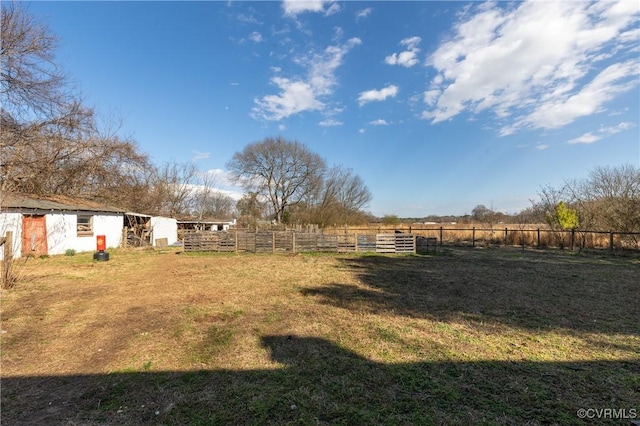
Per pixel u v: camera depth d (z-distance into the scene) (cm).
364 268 1199
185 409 289
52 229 1559
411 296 739
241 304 663
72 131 2153
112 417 277
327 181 4491
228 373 359
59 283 873
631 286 843
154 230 2433
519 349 426
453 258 1518
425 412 282
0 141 1770
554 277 981
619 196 1841
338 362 387
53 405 296
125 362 387
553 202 2150
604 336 473
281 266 1259
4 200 1259
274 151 4644
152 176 3391
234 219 5141
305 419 273
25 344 444
